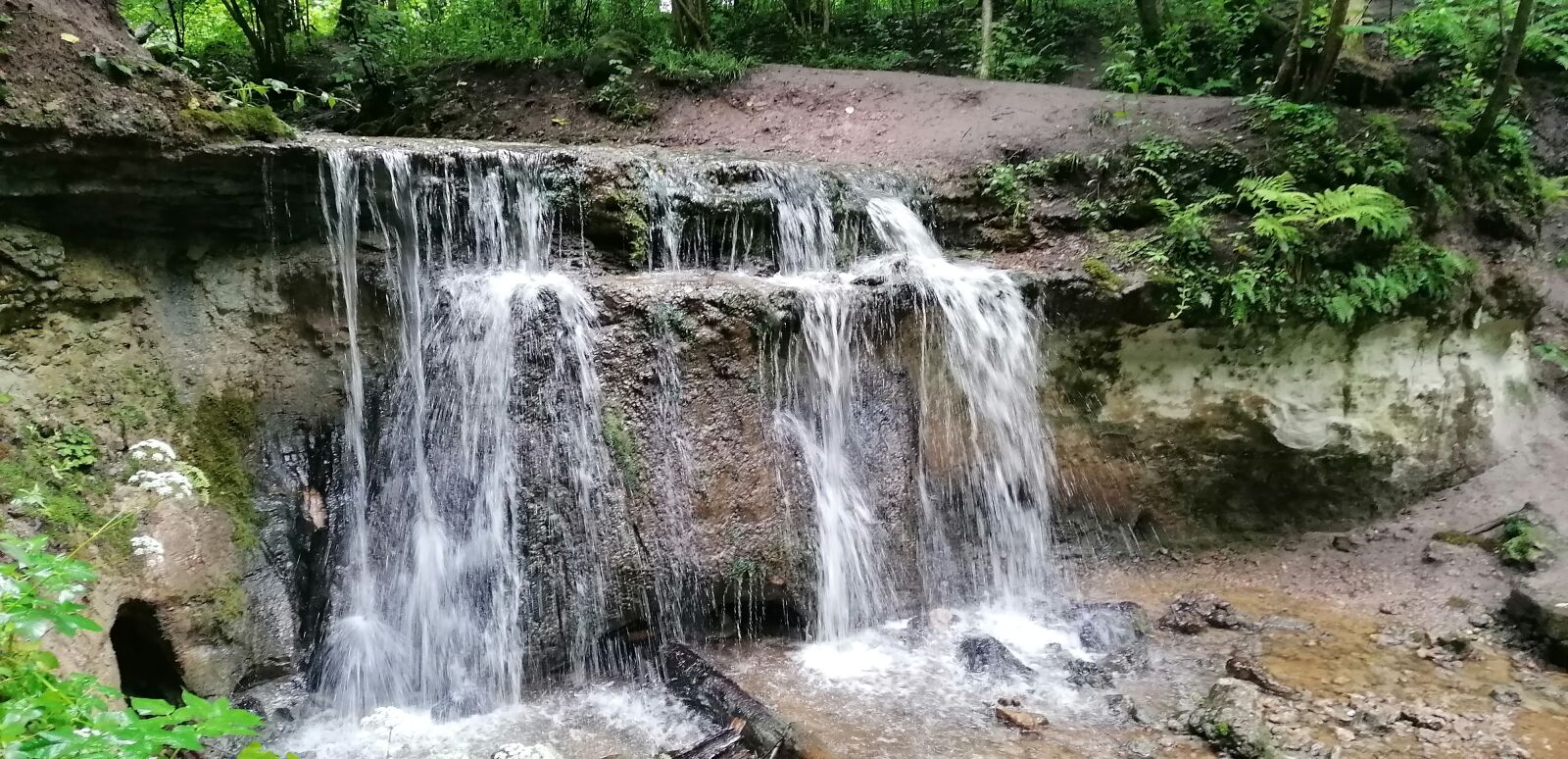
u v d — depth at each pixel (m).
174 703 4.34
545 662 5.01
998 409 6.37
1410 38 9.05
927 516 6.21
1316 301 6.52
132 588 4.09
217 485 4.78
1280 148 7.32
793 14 12.69
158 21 10.21
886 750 4.49
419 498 5.16
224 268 5.00
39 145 4.08
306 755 4.38
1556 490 6.81
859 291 5.83
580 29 11.53
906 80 10.04
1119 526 6.88
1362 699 4.95
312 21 12.18
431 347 5.29
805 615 5.60
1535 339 7.92
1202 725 4.64
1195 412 6.73
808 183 6.72
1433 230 7.15
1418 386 7.02
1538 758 4.43
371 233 5.28
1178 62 10.01
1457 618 5.87
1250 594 6.39
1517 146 7.95
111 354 4.56
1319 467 6.89
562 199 5.87
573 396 5.05
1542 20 9.34
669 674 5.08
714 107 9.81
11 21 4.11
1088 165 7.39
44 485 3.99
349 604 5.04
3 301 4.13
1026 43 11.68
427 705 4.92
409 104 10.05
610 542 5.06
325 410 5.24
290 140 4.93
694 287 5.34
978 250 7.17
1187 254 6.64
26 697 2.26
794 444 5.61
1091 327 6.52
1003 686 5.13
